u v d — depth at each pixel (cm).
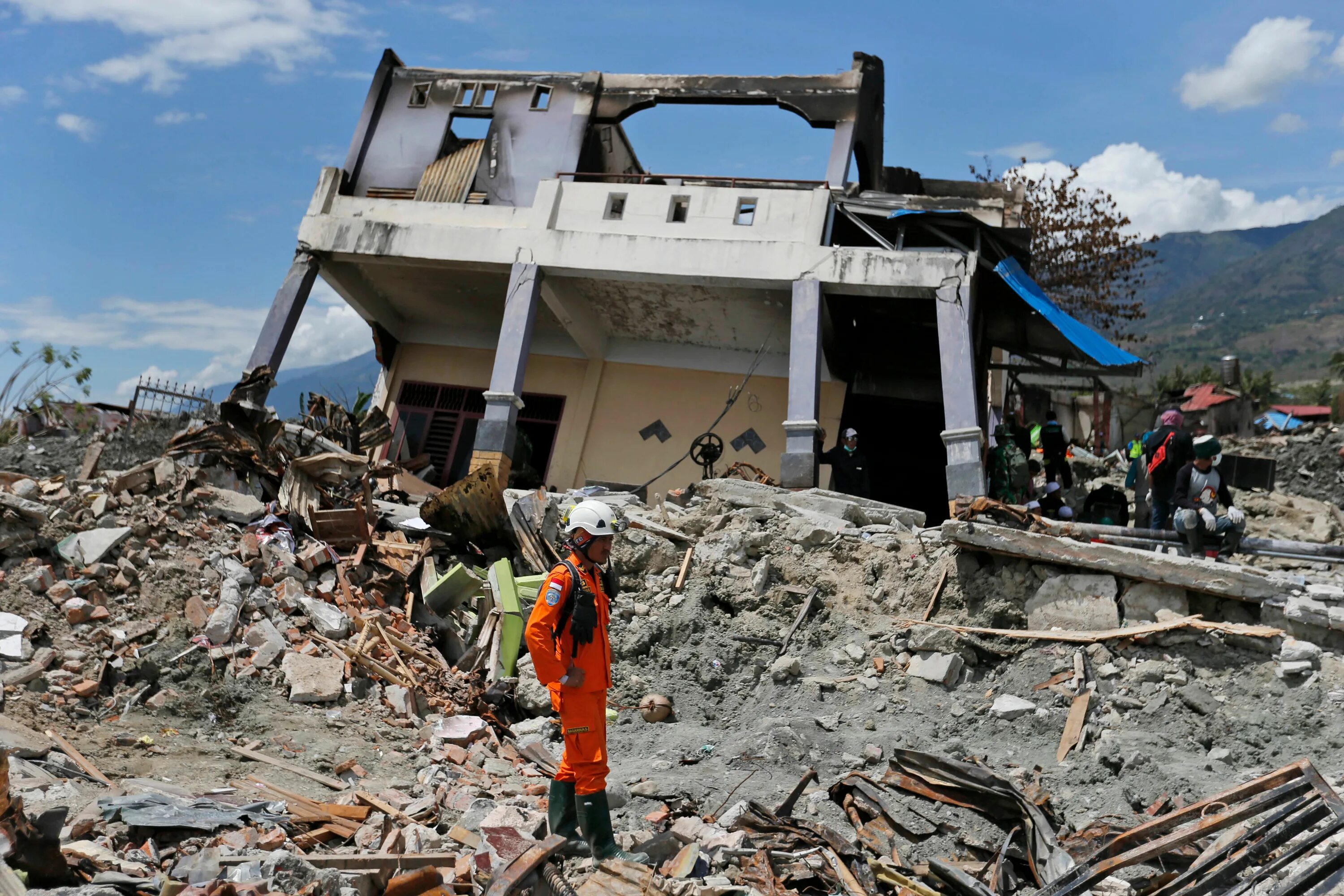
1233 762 742
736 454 1805
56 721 619
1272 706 781
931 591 988
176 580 822
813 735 796
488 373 1972
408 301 1927
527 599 964
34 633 698
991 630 912
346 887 440
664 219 1571
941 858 605
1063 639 880
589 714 515
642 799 668
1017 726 810
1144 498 1289
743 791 690
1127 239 2906
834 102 1576
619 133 1888
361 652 838
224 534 928
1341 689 775
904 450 1869
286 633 824
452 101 1738
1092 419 2775
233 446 1065
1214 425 2956
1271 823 489
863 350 1819
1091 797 696
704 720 893
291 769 629
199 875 434
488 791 655
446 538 1124
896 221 1517
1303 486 2203
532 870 445
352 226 1667
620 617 1007
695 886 501
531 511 1115
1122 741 762
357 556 999
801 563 1065
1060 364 1959
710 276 1521
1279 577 891
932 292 1441
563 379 1917
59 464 1142
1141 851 498
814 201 1509
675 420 1847
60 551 794
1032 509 1234
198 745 644
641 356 1895
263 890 410
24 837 388
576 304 1758
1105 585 902
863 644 955
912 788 667
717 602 1039
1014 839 624
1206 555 1030
